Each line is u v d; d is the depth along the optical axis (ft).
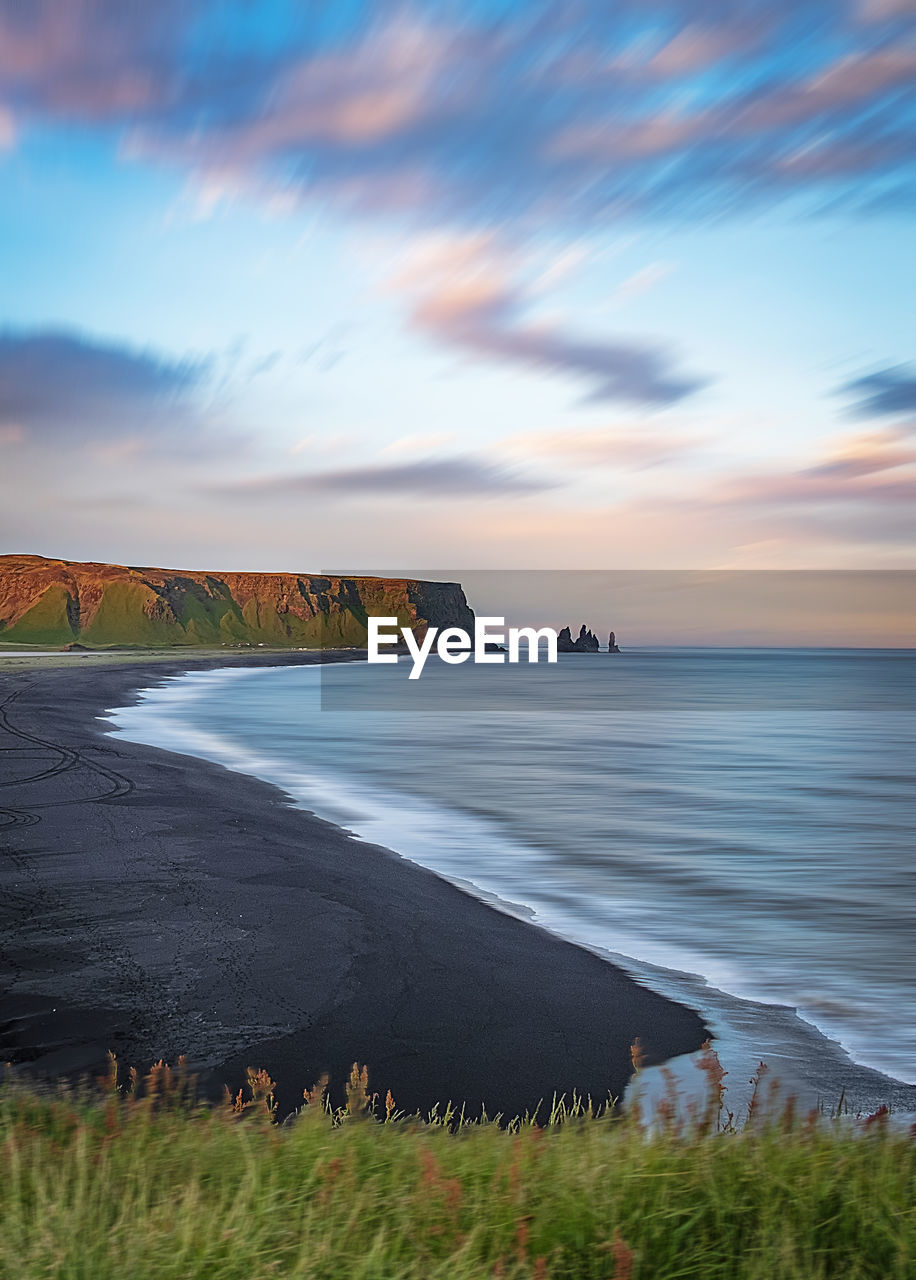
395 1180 15.19
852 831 77.05
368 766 119.55
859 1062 31.58
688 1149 15.84
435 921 46.83
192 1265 11.95
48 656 512.22
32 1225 12.87
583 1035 32.96
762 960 42.91
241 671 501.56
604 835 74.38
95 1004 33.76
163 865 55.67
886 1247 13.29
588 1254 13.19
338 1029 32.22
